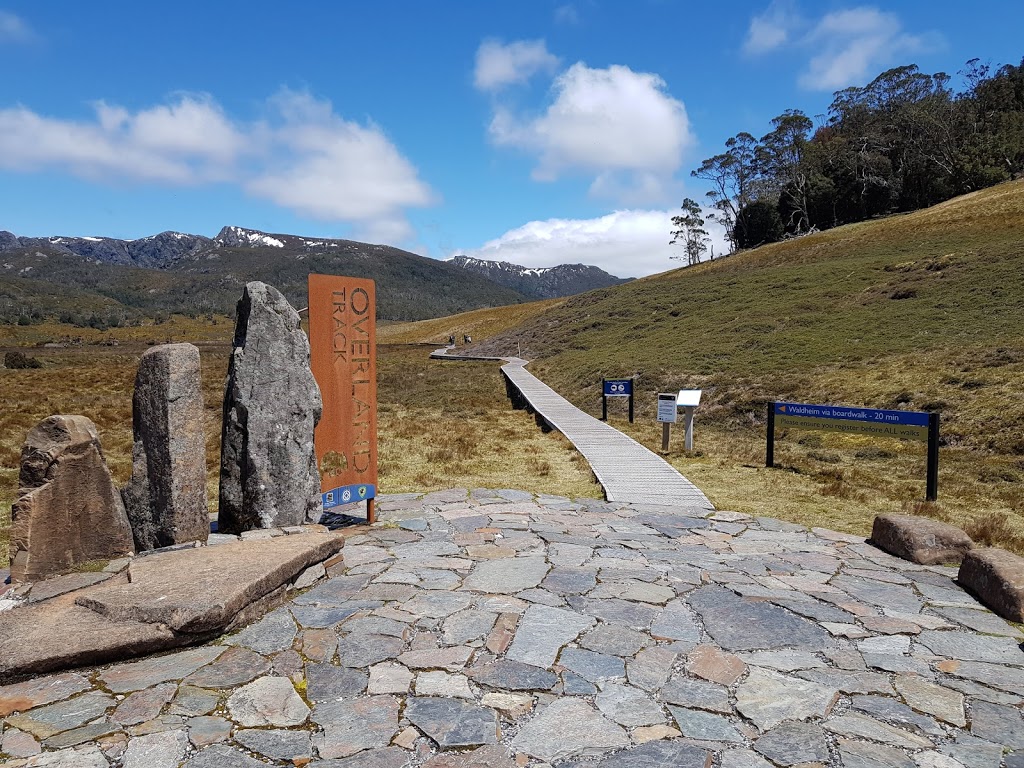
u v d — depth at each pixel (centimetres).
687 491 948
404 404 2434
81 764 302
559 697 366
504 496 894
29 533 492
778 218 8506
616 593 522
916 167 7944
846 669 402
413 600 504
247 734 327
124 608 425
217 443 1377
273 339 645
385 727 335
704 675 392
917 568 601
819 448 1467
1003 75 8738
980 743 327
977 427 1448
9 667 371
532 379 2950
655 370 2644
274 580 485
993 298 2584
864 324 2688
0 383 2670
